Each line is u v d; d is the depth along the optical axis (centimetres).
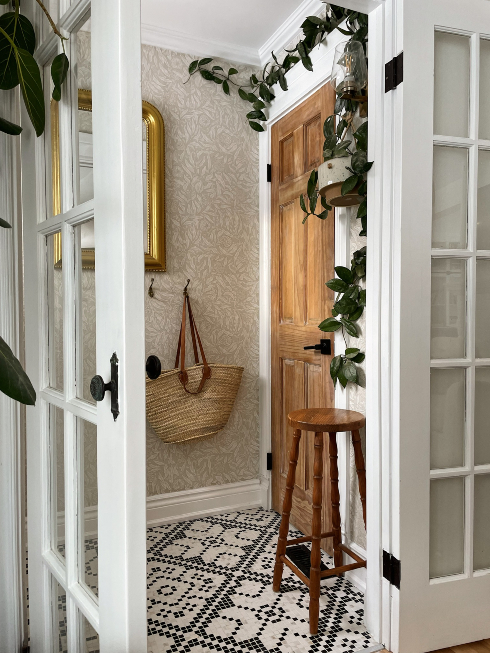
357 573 209
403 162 161
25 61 99
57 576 112
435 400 171
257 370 293
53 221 107
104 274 86
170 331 269
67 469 105
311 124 243
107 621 88
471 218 171
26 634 135
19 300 129
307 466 250
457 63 169
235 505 288
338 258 221
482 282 176
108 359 85
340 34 213
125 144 79
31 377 123
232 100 282
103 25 82
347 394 217
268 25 258
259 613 190
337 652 168
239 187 285
